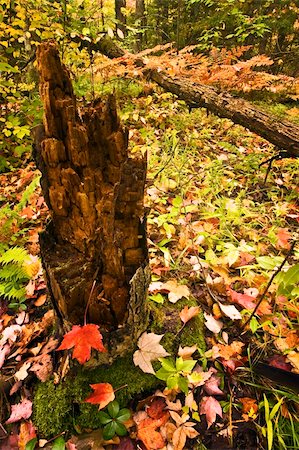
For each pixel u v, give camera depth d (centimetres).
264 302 212
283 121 359
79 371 172
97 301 154
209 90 422
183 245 265
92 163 149
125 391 170
